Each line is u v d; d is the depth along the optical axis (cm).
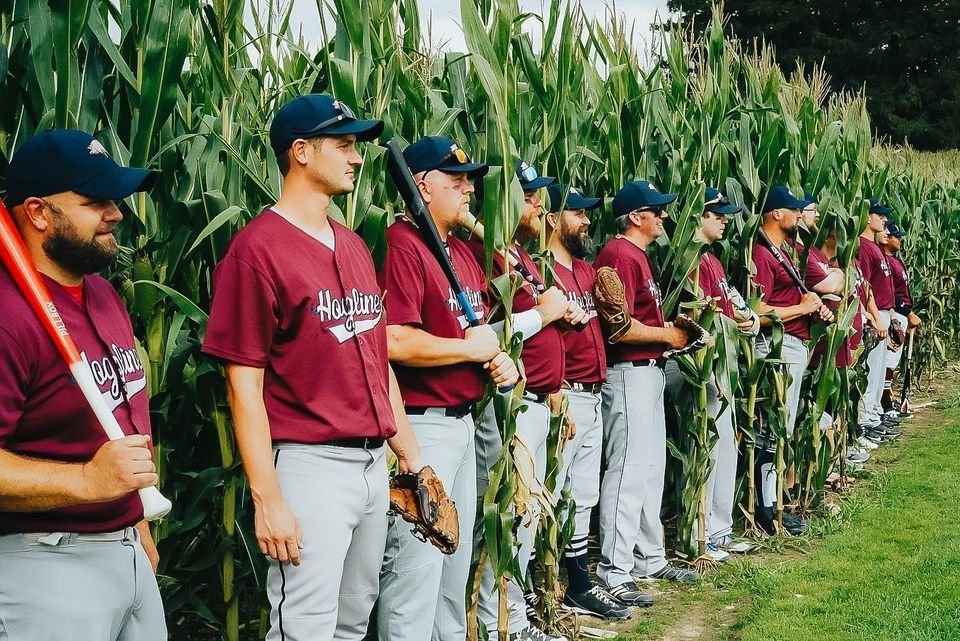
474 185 329
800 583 425
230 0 283
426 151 286
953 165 1380
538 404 345
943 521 513
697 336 407
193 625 333
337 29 296
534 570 405
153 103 241
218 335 216
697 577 441
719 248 503
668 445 453
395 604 271
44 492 165
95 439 180
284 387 223
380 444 237
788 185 549
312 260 223
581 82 468
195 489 271
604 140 473
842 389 575
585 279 395
